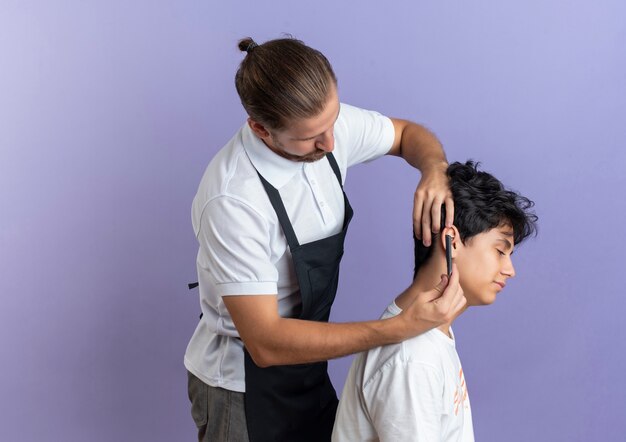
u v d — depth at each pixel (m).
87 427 2.55
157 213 2.40
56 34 2.27
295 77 1.31
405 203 2.42
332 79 1.35
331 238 1.60
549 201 2.39
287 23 2.30
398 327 1.31
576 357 2.50
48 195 2.37
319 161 1.58
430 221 1.40
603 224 2.40
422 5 2.28
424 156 1.66
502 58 2.30
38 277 2.42
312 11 2.29
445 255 1.35
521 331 2.49
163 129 2.34
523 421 2.56
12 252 2.40
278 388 1.68
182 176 2.38
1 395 2.50
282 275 1.60
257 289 1.46
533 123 2.33
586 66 2.29
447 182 1.42
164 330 2.49
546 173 2.37
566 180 2.37
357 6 2.29
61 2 2.25
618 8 2.24
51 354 2.49
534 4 2.26
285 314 1.66
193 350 1.76
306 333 1.41
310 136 1.36
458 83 2.32
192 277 2.45
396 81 2.33
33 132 2.32
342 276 2.49
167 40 2.29
